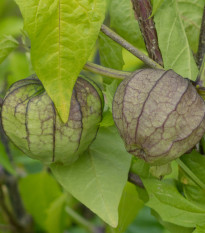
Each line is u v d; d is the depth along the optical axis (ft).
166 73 1.04
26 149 1.13
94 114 1.12
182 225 1.18
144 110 1.01
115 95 1.06
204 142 1.17
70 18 1.00
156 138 1.01
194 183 1.20
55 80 1.01
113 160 1.20
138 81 1.03
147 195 1.27
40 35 1.00
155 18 1.21
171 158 1.03
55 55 1.01
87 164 1.19
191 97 1.03
